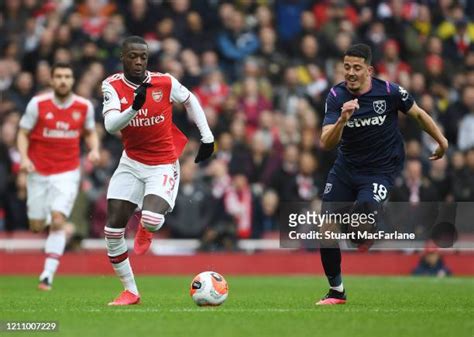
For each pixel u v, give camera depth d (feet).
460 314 110.83
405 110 121.80
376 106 120.47
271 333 93.86
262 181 234.79
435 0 293.02
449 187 231.50
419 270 221.46
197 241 223.92
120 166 121.49
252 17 277.64
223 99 252.42
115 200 120.67
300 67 264.31
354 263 224.12
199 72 258.16
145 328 97.50
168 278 205.67
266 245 225.35
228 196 226.58
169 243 223.10
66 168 167.73
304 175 230.89
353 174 122.72
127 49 116.88
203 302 119.34
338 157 124.88
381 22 279.08
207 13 275.18
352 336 92.12
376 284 180.96
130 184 120.67
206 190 226.17
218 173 229.04
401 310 115.44
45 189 167.84
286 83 256.93
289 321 102.83
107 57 260.62
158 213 118.11
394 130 122.62
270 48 267.80
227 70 269.23
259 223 228.22
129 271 123.03
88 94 243.60
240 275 222.28
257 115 252.42
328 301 124.77
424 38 285.23
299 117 245.65
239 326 98.78
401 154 123.85
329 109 121.29
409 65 276.82
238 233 227.40
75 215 222.28
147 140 119.75
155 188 119.65
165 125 120.47
